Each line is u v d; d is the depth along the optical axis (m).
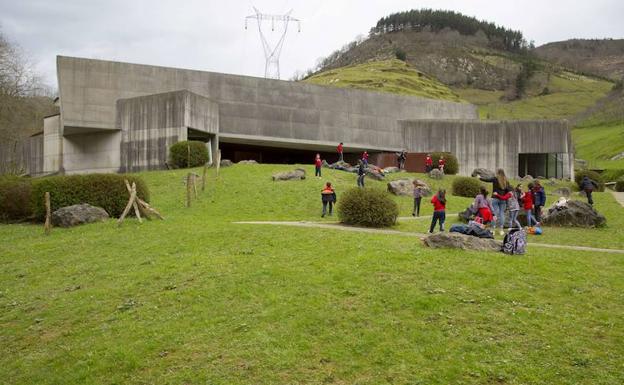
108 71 39.69
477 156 48.53
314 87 46.78
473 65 158.62
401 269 10.51
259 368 7.44
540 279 10.09
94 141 40.31
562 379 6.90
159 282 11.05
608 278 10.38
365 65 119.06
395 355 7.53
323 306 9.05
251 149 50.34
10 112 51.44
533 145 47.88
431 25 189.88
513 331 8.04
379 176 31.91
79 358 8.30
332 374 7.21
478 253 11.70
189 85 42.31
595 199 31.02
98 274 12.21
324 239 13.73
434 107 52.75
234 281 10.55
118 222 17.48
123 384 7.48
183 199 25.70
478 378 6.98
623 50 199.00
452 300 9.02
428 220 20.84
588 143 92.25
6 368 8.33
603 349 7.56
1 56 46.97
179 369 7.64
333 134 47.12
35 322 9.86
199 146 35.06
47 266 13.40
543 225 19.39
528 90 143.00
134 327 9.03
